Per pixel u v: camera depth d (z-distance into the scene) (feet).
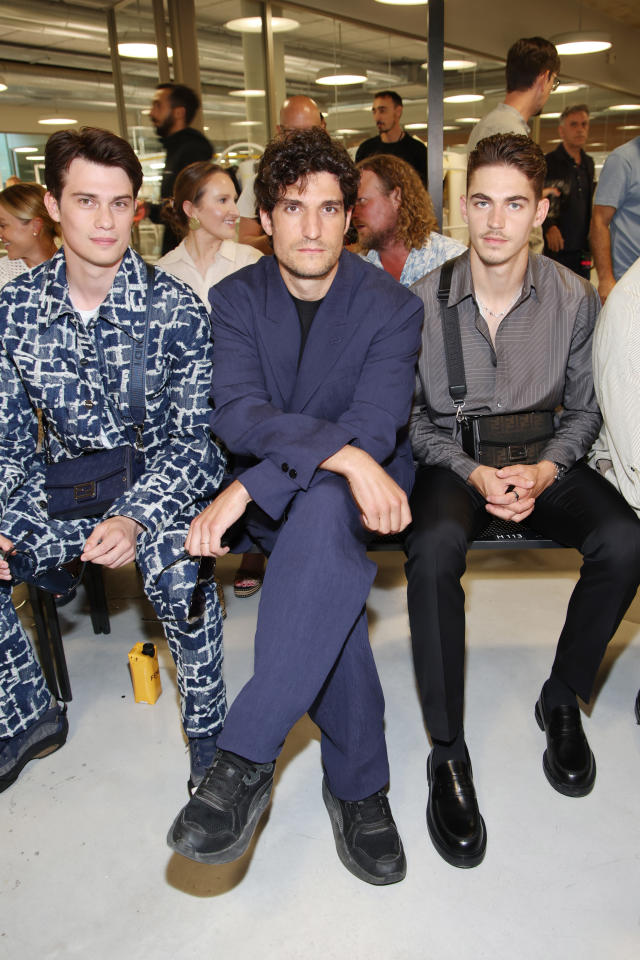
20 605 8.48
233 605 8.30
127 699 6.59
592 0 19.86
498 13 16.22
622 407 5.39
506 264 5.64
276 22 14.99
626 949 4.09
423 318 5.57
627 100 23.32
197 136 12.93
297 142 4.72
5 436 5.50
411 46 15.21
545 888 4.50
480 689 6.52
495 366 5.96
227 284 5.42
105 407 5.45
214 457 5.58
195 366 5.45
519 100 9.53
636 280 5.42
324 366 5.22
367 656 4.65
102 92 27.20
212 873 4.73
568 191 14.61
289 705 4.21
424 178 12.72
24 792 5.49
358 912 4.40
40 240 8.61
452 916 4.34
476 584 8.54
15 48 22.58
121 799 5.39
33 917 4.43
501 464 5.91
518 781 5.41
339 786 4.75
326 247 4.90
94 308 5.29
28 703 5.65
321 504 4.36
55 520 5.53
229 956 4.13
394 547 5.68
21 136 27.84
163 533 5.04
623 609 5.24
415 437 6.19
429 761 5.24
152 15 15.06
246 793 4.21
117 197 4.86
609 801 5.19
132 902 4.52
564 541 5.72
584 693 5.40
